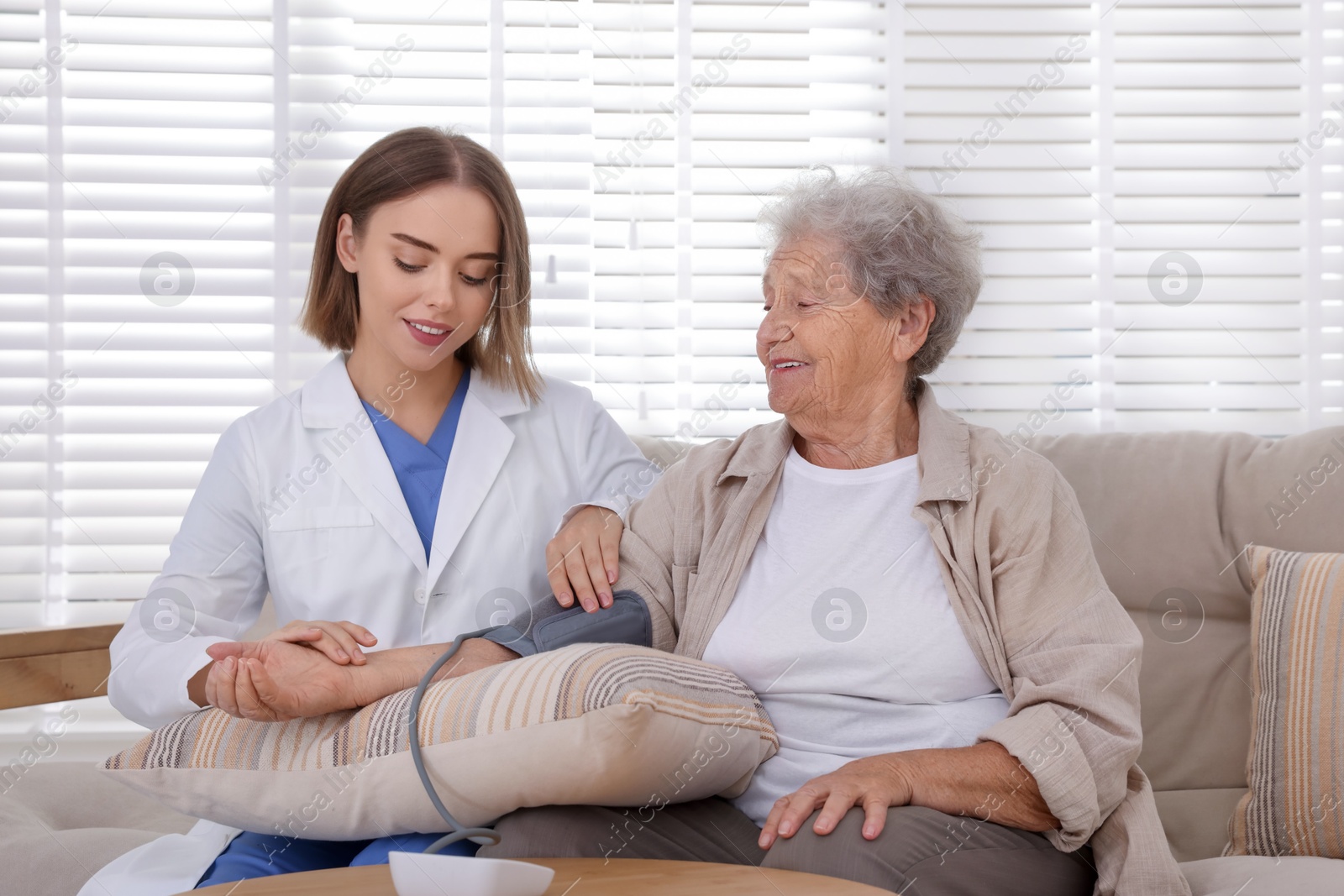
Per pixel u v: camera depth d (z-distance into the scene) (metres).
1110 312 2.05
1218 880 1.13
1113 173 2.08
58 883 1.20
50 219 2.00
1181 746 1.52
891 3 2.08
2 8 2.02
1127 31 2.09
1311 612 1.39
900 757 1.08
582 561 1.37
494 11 2.07
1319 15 2.09
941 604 1.24
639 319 2.05
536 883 0.75
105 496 2.00
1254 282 2.07
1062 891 1.05
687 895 0.80
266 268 2.04
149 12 2.04
